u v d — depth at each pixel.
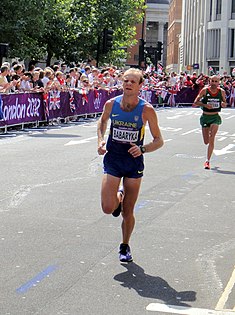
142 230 7.47
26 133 17.98
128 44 44.03
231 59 64.31
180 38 97.25
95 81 25.05
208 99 12.28
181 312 4.98
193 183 10.68
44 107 20.27
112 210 5.93
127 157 6.07
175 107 35.62
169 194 9.66
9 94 17.67
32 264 6.10
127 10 40.28
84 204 8.77
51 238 7.03
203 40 69.19
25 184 10.15
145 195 9.51
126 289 5.49
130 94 5.96
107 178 6.00
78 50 37.09
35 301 5.16
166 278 5.81
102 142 6.05
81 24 36.66
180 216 8.23
